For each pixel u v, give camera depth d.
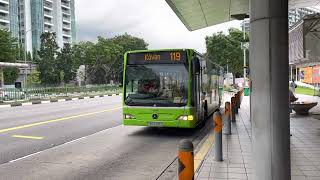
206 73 16.81
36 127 15.60
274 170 4.50
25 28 128.50
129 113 13.20
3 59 76.75
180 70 12.92
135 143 11.80
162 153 10.19
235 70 64.50
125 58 13.45
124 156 9.78
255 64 4.59
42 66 81.94
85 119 18.92
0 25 119.44
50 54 84.00
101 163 8.95
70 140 12.33
